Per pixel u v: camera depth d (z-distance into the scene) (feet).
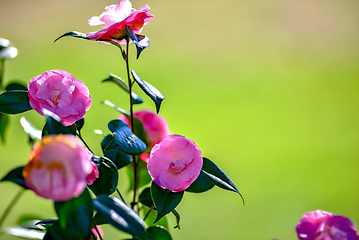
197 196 16.84
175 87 31.17
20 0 46.52
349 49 39.22
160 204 5.55
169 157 5.56
